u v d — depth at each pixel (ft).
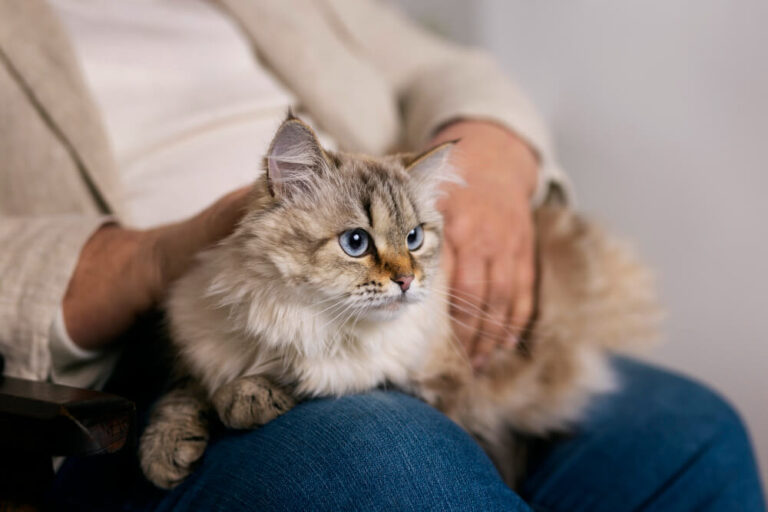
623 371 2.76
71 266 1.93
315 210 1.95
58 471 1.98
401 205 2.02
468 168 2.51
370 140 2.97
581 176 4.20
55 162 2.19
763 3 3.19
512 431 2.54
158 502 1.84
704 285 3.66
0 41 2.20
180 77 2.65
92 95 2.29
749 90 3.30
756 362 3.50
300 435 1.78
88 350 2.01
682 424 2.43
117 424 1.61
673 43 3.59
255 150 2.56
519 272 2.44
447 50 3.60
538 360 2.47
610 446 2.38
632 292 2.84
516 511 1.76
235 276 1.92
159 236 2.02
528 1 4.27
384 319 1.98
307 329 1.94
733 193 3.45
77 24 2.53
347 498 1.67
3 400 1.61
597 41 3.95
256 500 1.69
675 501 2.31
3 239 1.97
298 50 2.89
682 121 3.61
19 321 1.90
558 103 4.26
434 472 1.72
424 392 2.14
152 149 2.48
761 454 3.48
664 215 3.79
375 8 3.58
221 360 1.97
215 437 1.92
